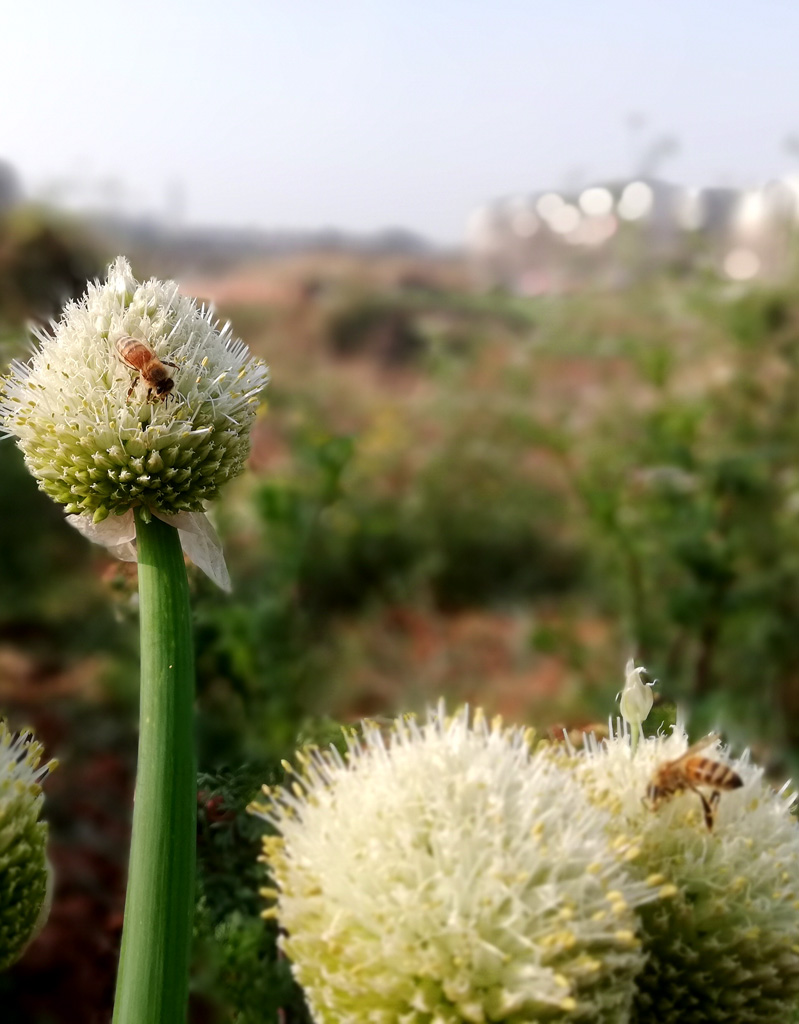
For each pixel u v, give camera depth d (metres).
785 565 0.52
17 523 0.65
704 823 0.18
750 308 0.57
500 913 0.15
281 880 0.16
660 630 0.53
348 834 0.16
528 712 0.52
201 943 0.25
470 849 0.15
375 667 0.63
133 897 0.18
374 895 0.15
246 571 0.49
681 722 0.20
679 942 0.17
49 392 0.20
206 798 0.25
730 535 0.51
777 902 0.17
